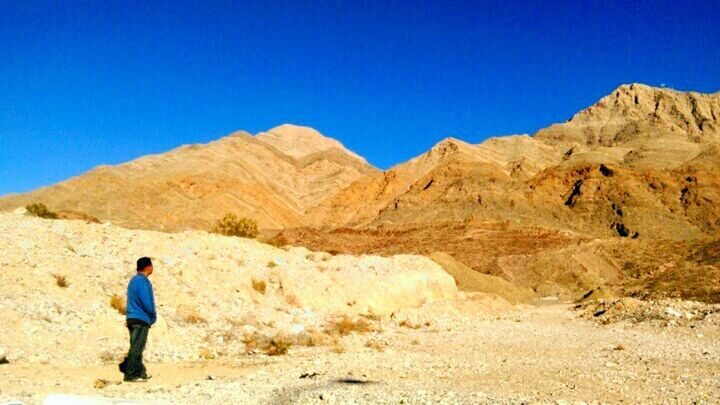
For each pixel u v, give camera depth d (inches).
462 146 7263.8
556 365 691.4
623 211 5359.3
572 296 2866.6
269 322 964.6
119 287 844.6
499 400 434.9
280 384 520.7
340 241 4375.0
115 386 491.8
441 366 667.4
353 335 1034.7
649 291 2822.3
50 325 654.5
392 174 6919.3
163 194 5359.3
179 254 1077.1
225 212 5374.0
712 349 879.1
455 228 4724.4
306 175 7554.1
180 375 571.8
